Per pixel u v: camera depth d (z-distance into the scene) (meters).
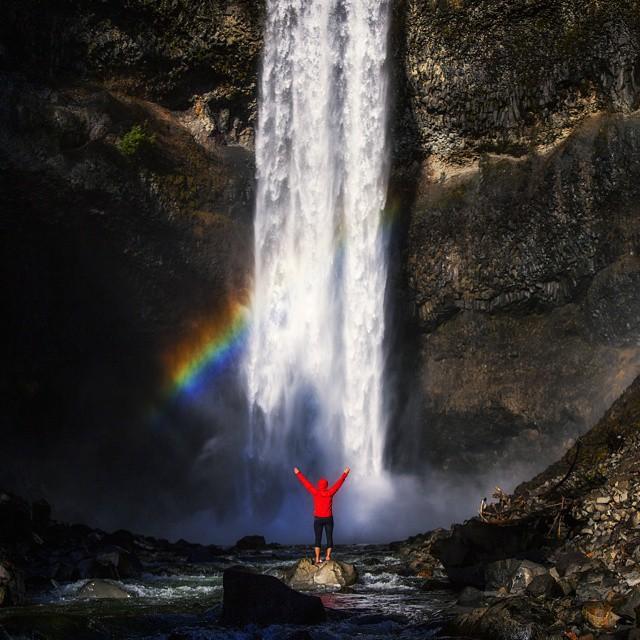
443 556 13.96
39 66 29.58
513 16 30.41
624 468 15.88
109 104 29.47
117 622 10.56
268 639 9.48
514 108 31.06
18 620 10.27
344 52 33.28
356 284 33.84
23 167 26.64
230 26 32.00
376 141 33.44
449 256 32.12
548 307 30.77
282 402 33.84
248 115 34.16
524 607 9.54
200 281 31.78
